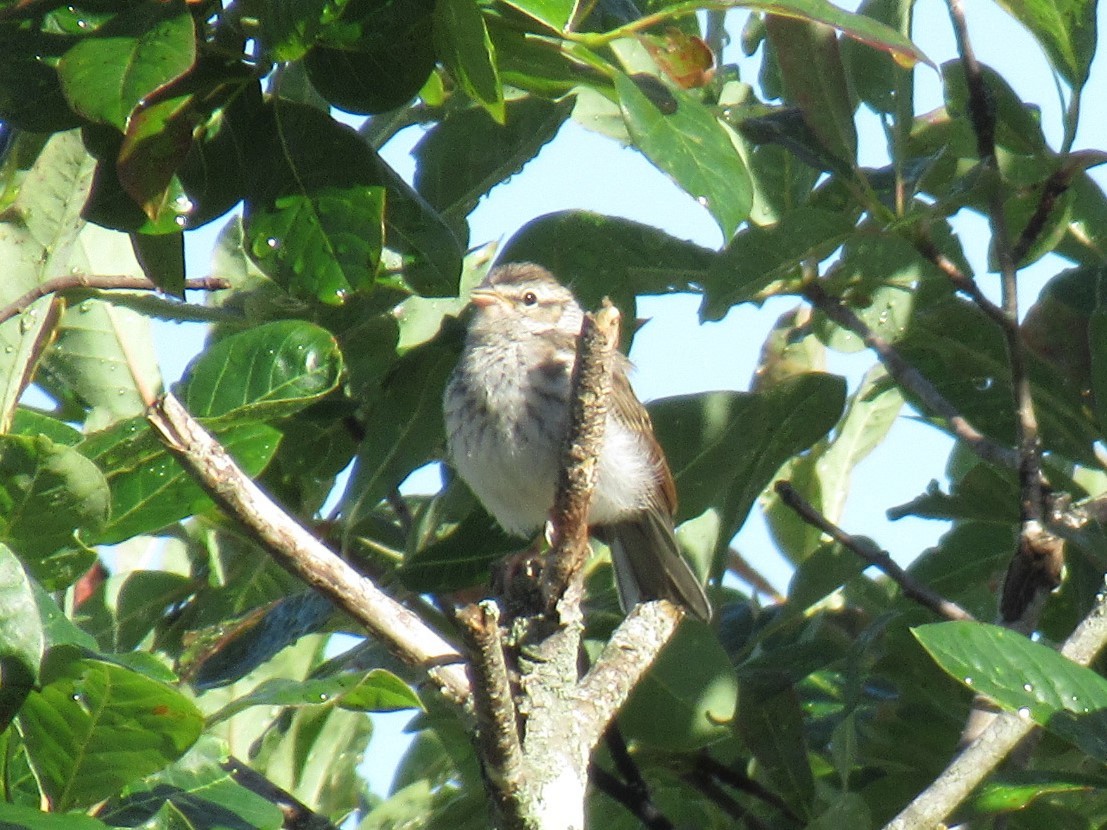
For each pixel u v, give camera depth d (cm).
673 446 1073
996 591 1191
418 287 861
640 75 764
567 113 1083
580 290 1100
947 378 1227
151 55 690
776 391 1104
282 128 812
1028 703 722
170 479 765
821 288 1163
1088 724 719
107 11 787
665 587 1073
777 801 1091
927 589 1031
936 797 795
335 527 1033
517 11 777
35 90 787
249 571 1048
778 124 1127
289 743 1023
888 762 1100
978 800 813
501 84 766
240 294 1101
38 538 708
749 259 1035
